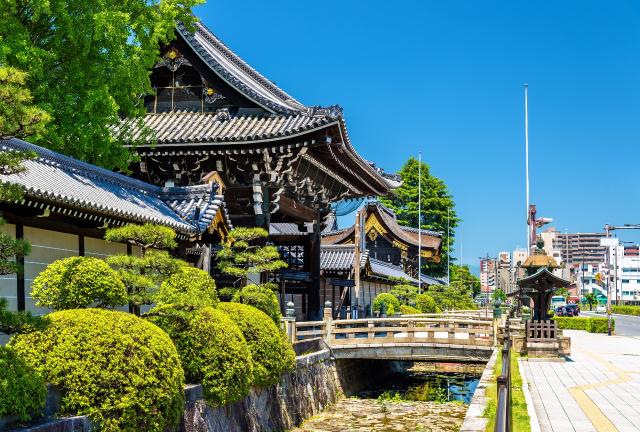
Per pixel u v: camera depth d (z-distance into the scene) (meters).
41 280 14.48
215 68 33.16
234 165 32.41
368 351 30.80
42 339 12.59
